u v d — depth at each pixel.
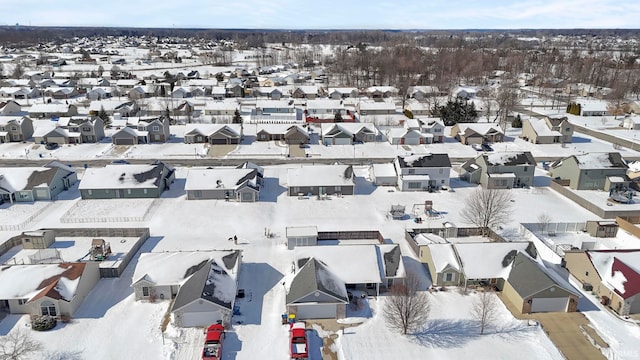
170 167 76.62
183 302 39.28
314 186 69.38
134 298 43.62
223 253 47.09
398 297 39.81
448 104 114.69
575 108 129.25
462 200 68.31
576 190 72.81
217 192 67.75
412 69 188.25
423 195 70.38
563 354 36.50
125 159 87.25
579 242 55.94
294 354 35.62
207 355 35.16
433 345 37.78
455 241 54.97
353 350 37.09
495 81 184.25
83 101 141.88
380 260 46.16
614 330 39.53
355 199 68.50
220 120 116.69
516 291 42.38
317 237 54.00
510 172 73.38
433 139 101.12
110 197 67.62
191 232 57.50
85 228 56.16
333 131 97.62
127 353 36.47
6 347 36.72
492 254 46.62
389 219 61.62
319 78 189.00
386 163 81.75
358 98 150.38
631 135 108.00
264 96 153.12
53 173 68.50
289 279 44.19
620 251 46.44
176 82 175.38
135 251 52.00
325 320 40.81
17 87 151.00
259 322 40.31
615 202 67.44
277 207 65.44
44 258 49.62
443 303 43.31
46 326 38.88
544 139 99.94
